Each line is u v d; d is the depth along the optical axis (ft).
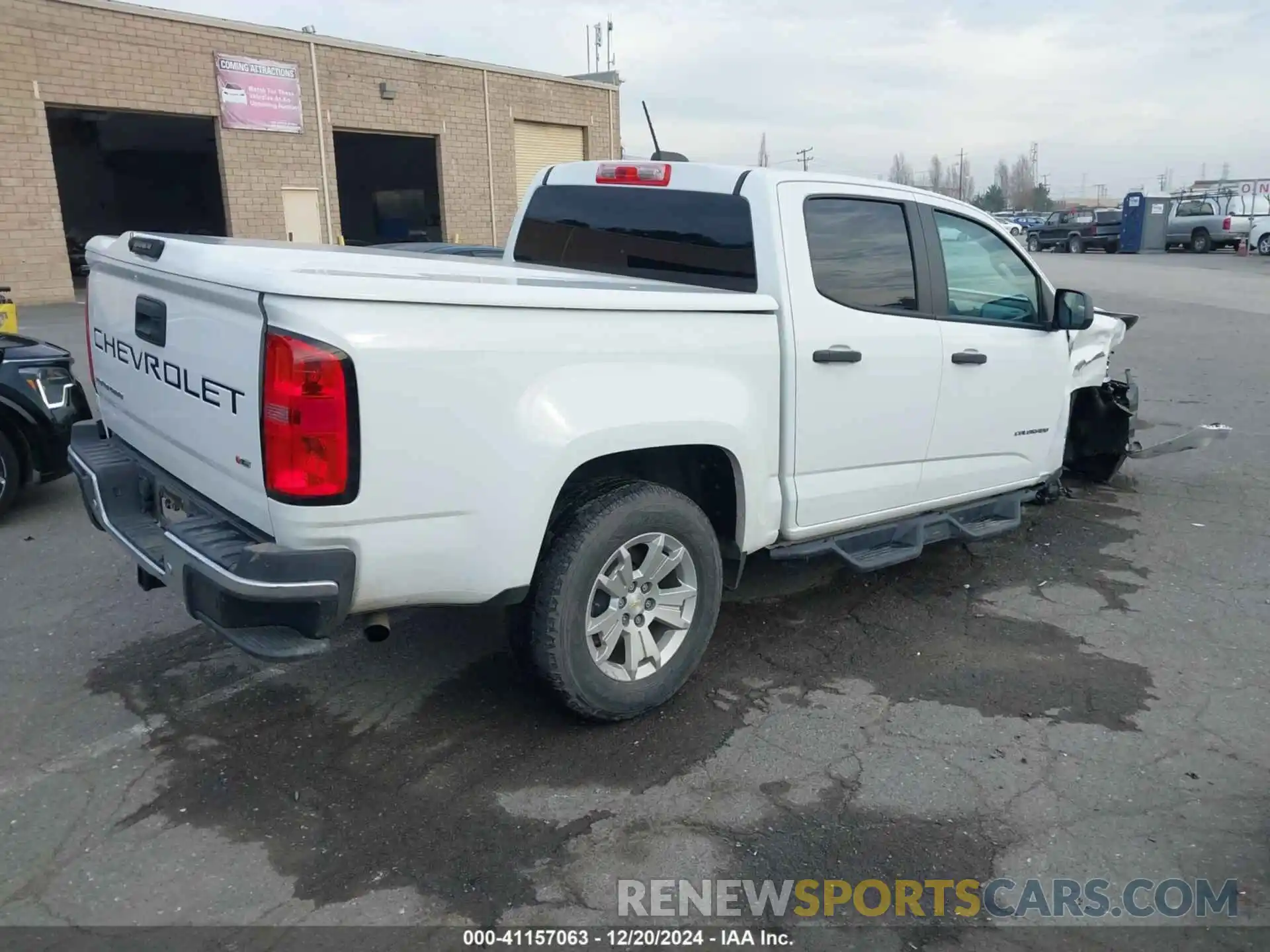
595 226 15.84
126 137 88.33
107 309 13.61
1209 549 19.70
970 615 16.46
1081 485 24.31
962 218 16.61
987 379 16.83
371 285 9.75
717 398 12.67
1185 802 11.25
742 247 13.82
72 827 10.63
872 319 14.65
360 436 9.70
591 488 12.25
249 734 12.53
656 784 11.53
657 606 12.76
